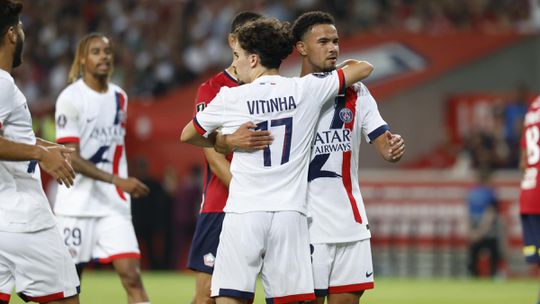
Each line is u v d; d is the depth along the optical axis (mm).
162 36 77562
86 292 43312
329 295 21531
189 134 20703
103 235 28266
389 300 41688
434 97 67375
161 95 72312
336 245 21219
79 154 27938
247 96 20016
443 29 74938
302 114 20094
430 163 66062
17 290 19875
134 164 62438
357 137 21531
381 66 67500
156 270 59781
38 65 78062
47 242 19812
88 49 28750
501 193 59000
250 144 19719
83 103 28375
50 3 82125
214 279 20344
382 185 60438
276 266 19906
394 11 75312
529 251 30391
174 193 60031
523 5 76438
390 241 60031
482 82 68062
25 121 19750
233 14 76188
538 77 68562
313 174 21125
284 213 19828
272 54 20266
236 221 19938
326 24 21375
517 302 40656
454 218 59406
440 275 59375
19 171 19688
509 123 65188
